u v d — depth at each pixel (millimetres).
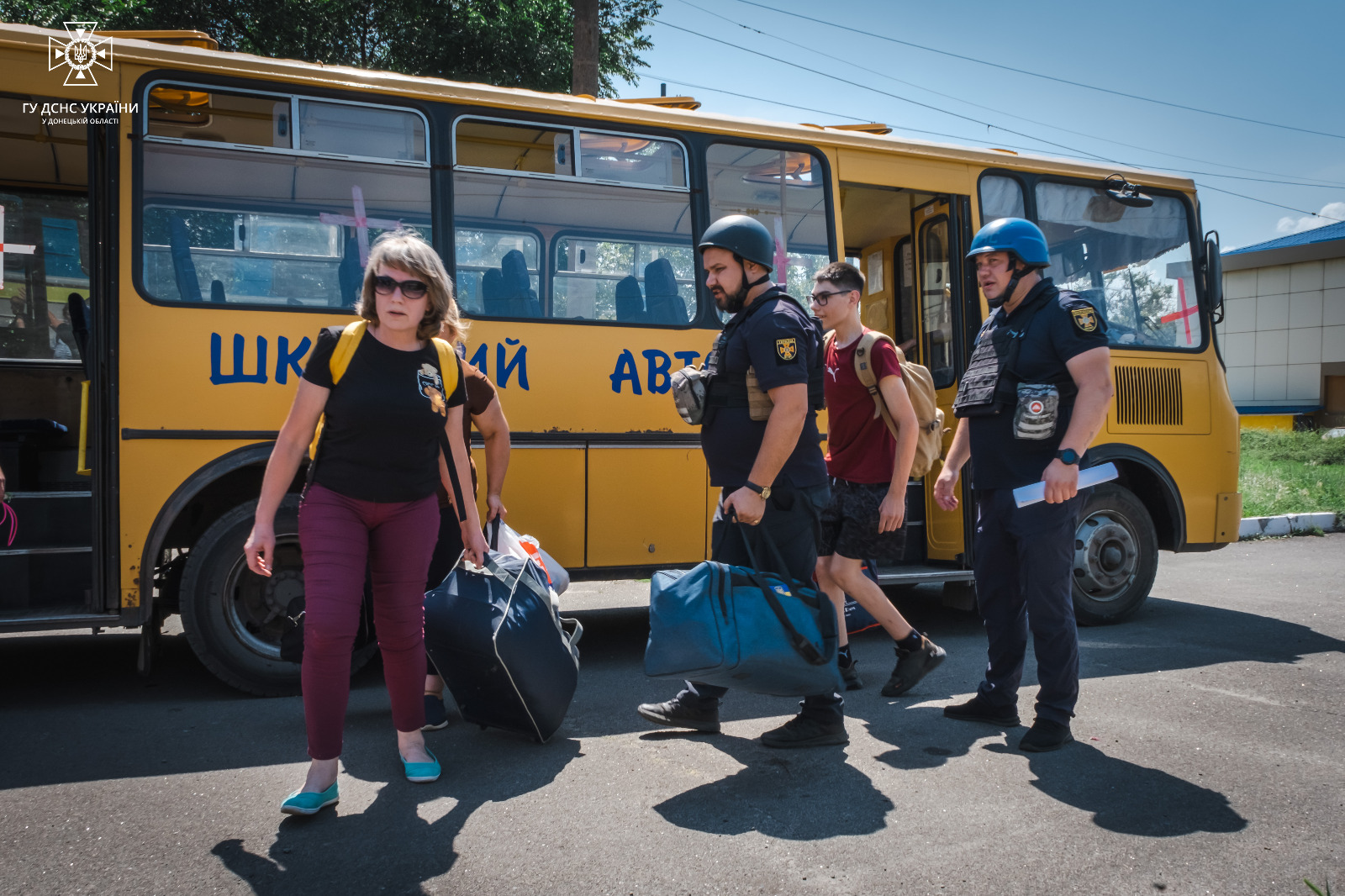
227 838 2760
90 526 4297
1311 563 8625
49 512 4246
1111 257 6461
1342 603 6781
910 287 6805
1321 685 4484
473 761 3445
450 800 3053
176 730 3828
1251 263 24969
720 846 2715
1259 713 4035
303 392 2844
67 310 6008
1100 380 3436
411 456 2949
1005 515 3695
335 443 2914
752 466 3365
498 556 3656
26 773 3309
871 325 7199
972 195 6117
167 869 2562
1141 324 6465
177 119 4367
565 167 5066
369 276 2861
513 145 4980
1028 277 3697
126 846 2707
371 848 2695
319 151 4586
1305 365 23984
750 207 5512
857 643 5691
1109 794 3111
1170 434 6336
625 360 5094
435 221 4777
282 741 3697
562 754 3523
